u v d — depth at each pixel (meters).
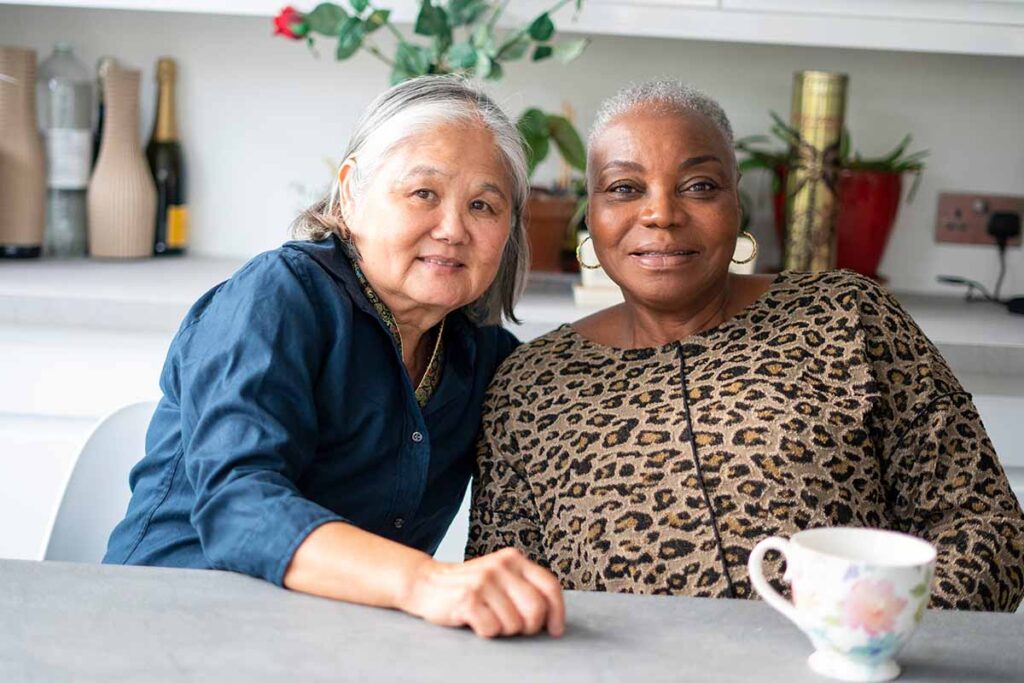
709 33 2.22
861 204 2.40
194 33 2.59
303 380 1.27
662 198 1.44
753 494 1.35
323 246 1.38
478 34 2.07
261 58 2.59
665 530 1.35
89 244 2.55
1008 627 1.03
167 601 1.01
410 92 1.38
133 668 0.88
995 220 2.56
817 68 2.55
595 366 1.50
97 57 2.61
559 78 2.57
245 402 1.21
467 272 1.38
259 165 2.63
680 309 1.51
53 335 2.11
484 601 0.98
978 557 1.30
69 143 2.50
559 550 1.42
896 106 2.57
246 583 1.07
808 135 2.31
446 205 1.35
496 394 1.52
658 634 0.99
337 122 2.61
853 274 1.50
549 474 1.45
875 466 1.40
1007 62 2.54
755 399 1.40
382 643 0.95
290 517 1.08
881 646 0.90
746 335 1.46
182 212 2.60
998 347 2.08
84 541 1.44
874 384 1.41
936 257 2.61
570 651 0.95
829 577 0.90
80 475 1.44
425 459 1.41
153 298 2.08
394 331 1.42
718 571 1.32
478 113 1.38
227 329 1.28
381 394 1.37
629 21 2.22
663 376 1.46
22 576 1.05
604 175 1.48
